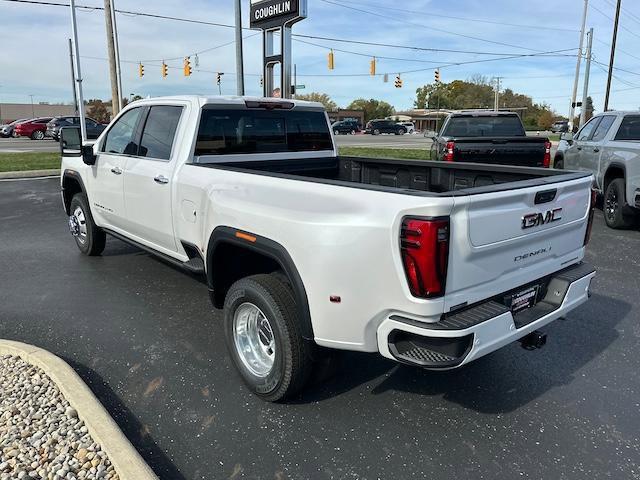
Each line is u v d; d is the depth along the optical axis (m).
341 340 3.01
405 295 2.71
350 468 2.88
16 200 10.95
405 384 3.74
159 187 4.63
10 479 2.62
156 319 4.83
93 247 6.59
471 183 4.53
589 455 2.99
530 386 3.73
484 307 2.93
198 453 3.00
